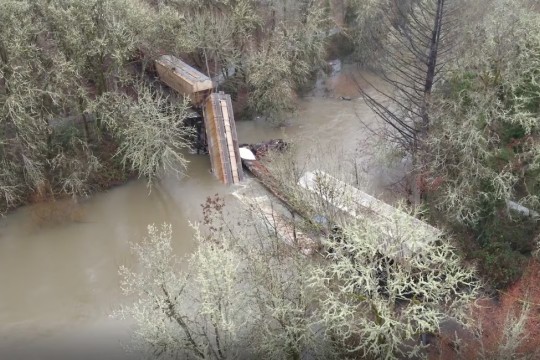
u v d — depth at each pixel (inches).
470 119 1072.8
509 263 1047.0
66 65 1273.4
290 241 1086.4
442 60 1371.8
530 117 1069.1
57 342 1010.7
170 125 1445.6
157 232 1304.1
